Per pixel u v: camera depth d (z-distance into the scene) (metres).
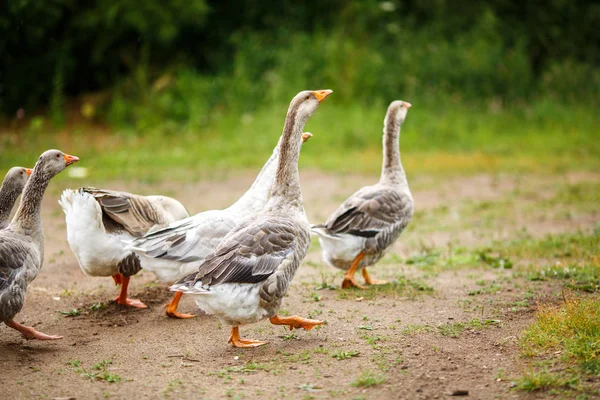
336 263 9.22
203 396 5.55
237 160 19.98
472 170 19.20
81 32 24.92
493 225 12.91
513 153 21.78
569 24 30.88
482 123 24.80
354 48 26.98
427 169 19.31
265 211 7.18
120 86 25.30
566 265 9.51
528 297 8.16
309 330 7.26
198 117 23.75
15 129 22.88
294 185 7.23
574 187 16.20
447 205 14.90
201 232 7.64
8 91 24.27
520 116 26.06
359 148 22.25
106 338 7.21
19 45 24.17
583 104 27.19
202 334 7.29
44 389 5.75
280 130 22.75
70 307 8.30
